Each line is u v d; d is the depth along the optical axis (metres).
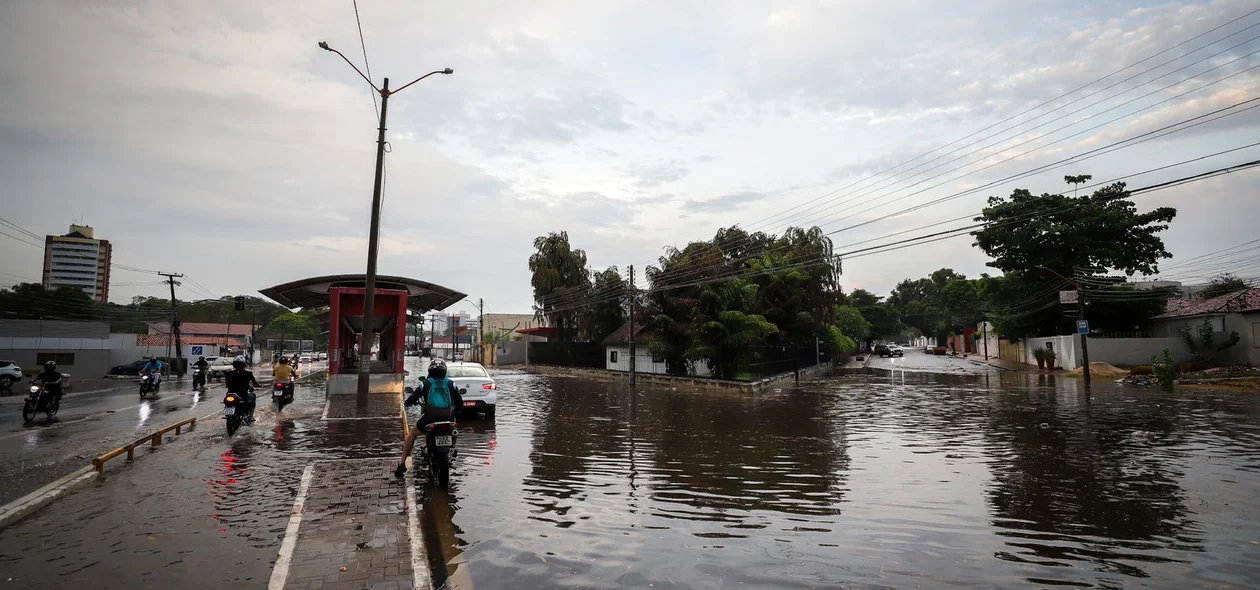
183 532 6.01
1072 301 32.97
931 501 7.39
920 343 136.38
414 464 9.30
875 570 5.16
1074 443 11.56
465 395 15.67
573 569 5.18
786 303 40.34
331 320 23.12
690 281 36.03
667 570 5.16
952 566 5.24
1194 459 9.88
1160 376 26.16
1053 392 23.88
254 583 4.77
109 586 4.68
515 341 72.19
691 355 33.38
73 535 5.90
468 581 4.91
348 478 8.15
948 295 69.56
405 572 4.85
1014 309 45.00
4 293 53.91
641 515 6.81
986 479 8.54
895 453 10.66
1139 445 11.27
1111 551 5.59
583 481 8.48
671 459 10.15
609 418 16.25
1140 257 38.81
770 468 9.39
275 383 17.06
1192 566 5.21
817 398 22.39
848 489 8.01
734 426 14.49
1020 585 4.83
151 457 9.90
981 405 19.00
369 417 14.91
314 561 5.06
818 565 5.27
